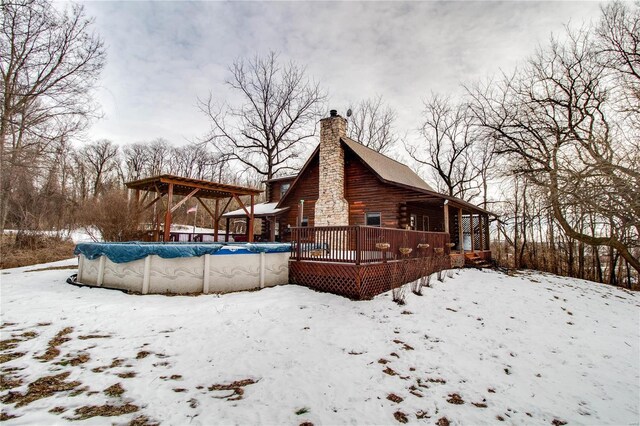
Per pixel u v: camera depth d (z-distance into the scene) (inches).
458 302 360.8
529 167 602.2
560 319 356.2
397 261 383.2
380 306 305.0
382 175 601.0
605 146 358.0
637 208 292.5
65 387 142.5
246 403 139.8
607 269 746.2
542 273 714.2
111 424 117.6
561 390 187.8
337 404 146.0
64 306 269.3
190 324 235.5
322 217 633.0
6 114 578.9
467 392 172.4
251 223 685.9
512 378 196.7
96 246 357.1
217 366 174.2
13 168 617.3
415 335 247.1
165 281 321.1
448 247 566.9
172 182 530.0
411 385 172.7
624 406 174.7
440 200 576.7
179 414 127.3
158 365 170.9
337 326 247.4
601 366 232.8
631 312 441.7
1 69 588.1
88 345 191.3
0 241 609.9
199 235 729.0
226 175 1978.3
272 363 182.2
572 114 643.5
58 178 821.9
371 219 621.0
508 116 751.1
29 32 590.6
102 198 642.8
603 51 573.0
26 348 183.2
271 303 291.4
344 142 637.3
